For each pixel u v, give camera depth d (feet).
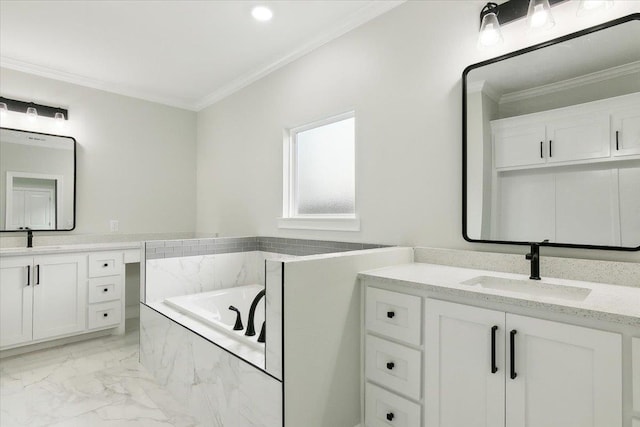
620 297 3.95
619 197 4.65
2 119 10.04
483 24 5.44
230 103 12.00
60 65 10.34
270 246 10.15
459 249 6.22
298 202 9.86
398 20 7.16
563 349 3.67
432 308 4.71
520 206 5.49
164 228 13.05
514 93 5.57
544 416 3.78
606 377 3.41
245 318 9.04
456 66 6.29
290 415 4.73
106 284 10.40
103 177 11.74
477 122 5.95
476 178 5.95
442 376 4.60
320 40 8.66
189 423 6.18
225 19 7.98
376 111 7.54
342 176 8.71
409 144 6.95
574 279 4.95
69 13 7.73
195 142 13.85
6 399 6.90
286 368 4.69
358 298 5.67
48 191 10.67
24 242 10.28
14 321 8.88
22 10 7.61
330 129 9.02
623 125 4.64
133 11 7.66
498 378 4.10
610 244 4.71
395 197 7.18
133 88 12.10
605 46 4.81
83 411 6.50
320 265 5.10
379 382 5.36
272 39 8.85
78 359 8.86
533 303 3.80
